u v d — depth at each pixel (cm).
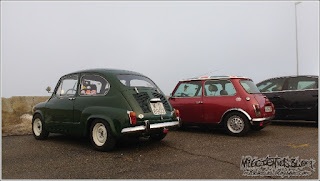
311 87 818
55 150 544
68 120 588
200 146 569
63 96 623
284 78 879
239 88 689
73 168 418
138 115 506
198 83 761
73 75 618
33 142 634
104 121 521
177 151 525
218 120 708
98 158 475
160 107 561
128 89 535
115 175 381
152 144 595
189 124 764
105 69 592
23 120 941
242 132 671
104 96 541
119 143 607
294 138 644
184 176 375
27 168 420
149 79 629
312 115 807
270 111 699
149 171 398
